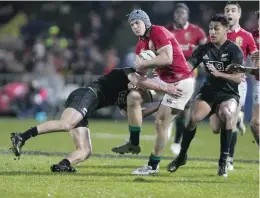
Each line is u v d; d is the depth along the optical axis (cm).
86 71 8138
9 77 8038
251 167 3650
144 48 3072
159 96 3178
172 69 3050
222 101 3156
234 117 3181
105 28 9494
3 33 9612
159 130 3083
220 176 3133
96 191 2514
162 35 2983
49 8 9969
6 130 5812
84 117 3078
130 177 2955
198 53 3159
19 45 8988
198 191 2633
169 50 2972
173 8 9444
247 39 3703
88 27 9562
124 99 3173
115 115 7706
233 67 3080
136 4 9694
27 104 7669
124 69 3145
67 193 2452
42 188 2534
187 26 4462
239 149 4919
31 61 8438
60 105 7731
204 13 9244
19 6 10019
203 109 3145
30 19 9888
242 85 3550
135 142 3241
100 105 3112
